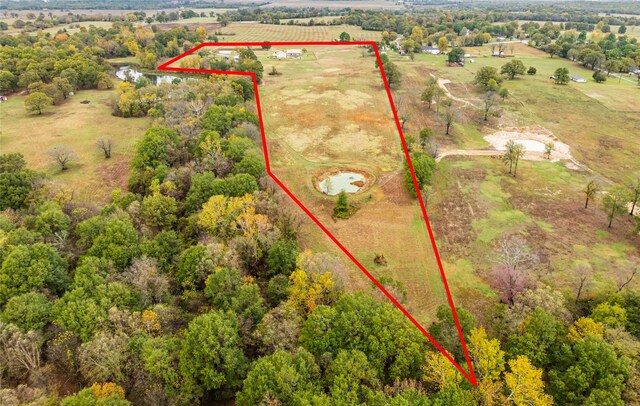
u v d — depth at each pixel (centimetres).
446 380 3947
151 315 4697
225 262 5634
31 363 4275
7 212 6969
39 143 11612
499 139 12138
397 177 8394
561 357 4403
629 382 3975
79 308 4697
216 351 4216
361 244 6725
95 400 3669
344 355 4100
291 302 5091
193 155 9275
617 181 9644
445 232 7869
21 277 5169
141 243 6072
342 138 9831
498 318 5478
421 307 5856
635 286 6338
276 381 3831
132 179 8725
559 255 7150
